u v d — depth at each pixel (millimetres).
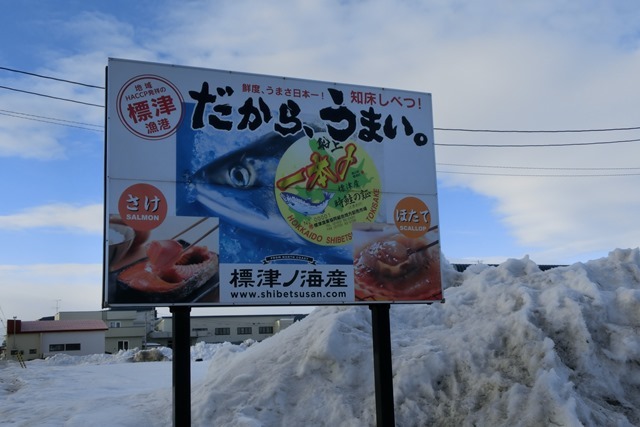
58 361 26578
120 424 8531
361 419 7793
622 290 8719
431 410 7852
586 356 7828
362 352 8844
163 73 7602
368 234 8125
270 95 8000
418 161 8516
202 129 7629
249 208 7652
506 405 7387
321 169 8047
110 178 7195
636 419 7117
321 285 7793
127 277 7051
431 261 8344
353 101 8367
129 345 60156
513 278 10164
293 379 8727
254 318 60469
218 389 8844
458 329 9188
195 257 7332
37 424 9148
